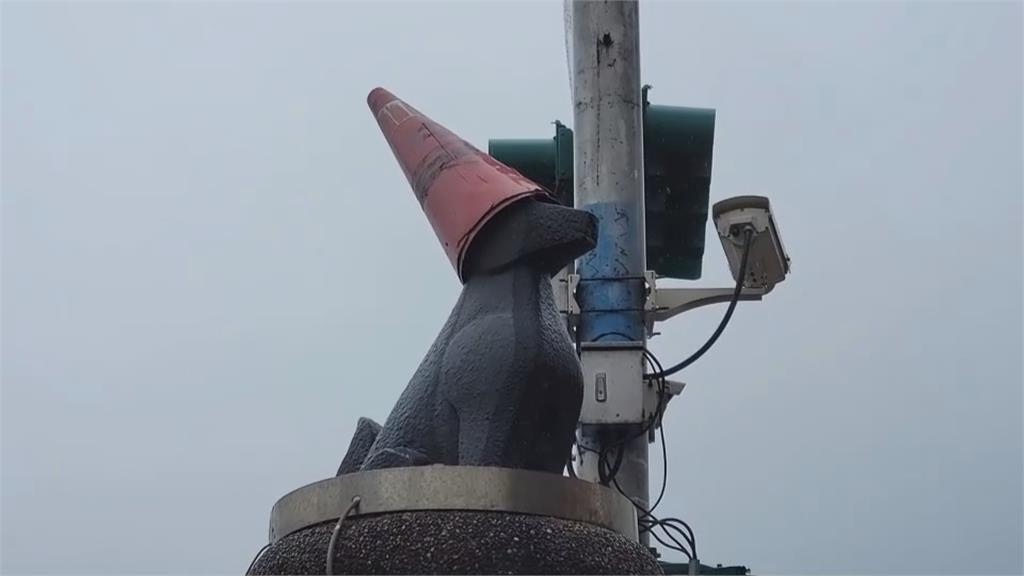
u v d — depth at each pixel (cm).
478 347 596
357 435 667
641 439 998
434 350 625
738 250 980
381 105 696
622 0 1052
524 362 588
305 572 559
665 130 1065
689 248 1132
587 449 987
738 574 866
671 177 1088
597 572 554
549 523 554
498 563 538
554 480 562
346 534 554
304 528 576
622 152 1027
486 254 622
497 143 1104
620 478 986
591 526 567
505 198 620
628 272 1006
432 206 645
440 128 665
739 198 977
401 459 600
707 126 1066
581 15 1055
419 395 616
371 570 542
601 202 1017
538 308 607
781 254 994
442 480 551
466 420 591
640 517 868
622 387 973
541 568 541
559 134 1094
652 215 1112
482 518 546
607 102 1034
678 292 1010
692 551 859
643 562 583
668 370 1002
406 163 667
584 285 1003
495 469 554
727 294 1010
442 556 538
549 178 1097
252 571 598
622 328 995
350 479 566
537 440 596
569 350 613
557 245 610
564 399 604
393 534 546
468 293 627
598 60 1041
